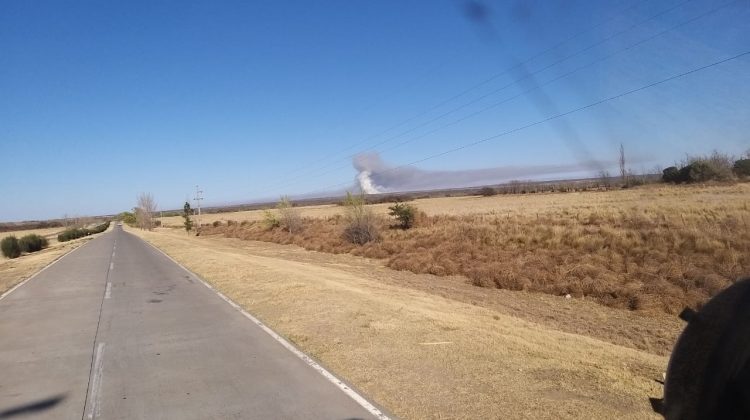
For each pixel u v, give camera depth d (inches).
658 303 597.3
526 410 208.5
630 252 828.0
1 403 241.9
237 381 260.5
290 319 411.2
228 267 842.8
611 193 2119.8
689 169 2091.5
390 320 391.9
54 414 225.3
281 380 258.5
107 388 258.4
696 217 1061.8
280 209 2174.0
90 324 428.5
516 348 307.1
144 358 313.7
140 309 493.0
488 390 232.5
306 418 209.3
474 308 523.2
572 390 231.3
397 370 266.2
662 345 449.1
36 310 511.8
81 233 3540.8
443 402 219.8
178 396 242.5
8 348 353.1
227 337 360.2
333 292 536.7
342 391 238.7
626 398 221.1
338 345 321.7
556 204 1930.4
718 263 703.1
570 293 690.2
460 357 286.2
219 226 3326.8
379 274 924.6
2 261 1540.4
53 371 292.7
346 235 1487.5
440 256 1015.0
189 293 588.7
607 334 489.7
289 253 1439.5
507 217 1528.1
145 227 4340.6
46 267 1049.5
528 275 764.6
